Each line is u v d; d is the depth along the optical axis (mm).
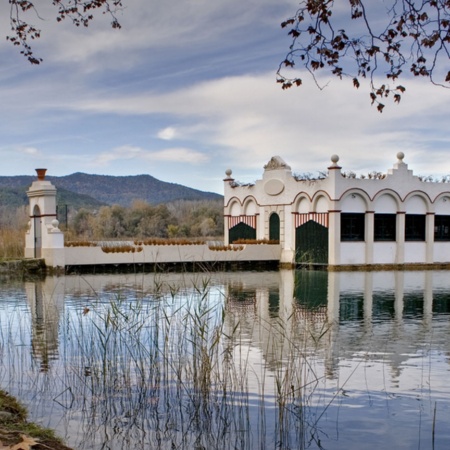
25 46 8188
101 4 7965
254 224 39969
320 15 6164
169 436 7574
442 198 37281
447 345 12391
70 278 27375
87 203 124125
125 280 26031
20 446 5992
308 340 12875
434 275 30297
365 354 11594
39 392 9227
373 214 34844
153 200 152750
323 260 34531
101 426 7848
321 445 7297
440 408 8547
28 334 13414
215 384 9031
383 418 8180
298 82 6543
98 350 11742
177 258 33469
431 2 5996
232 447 7246
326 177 34094
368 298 20141
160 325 13797
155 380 9609
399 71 6340
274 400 8859
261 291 22203
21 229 37719
